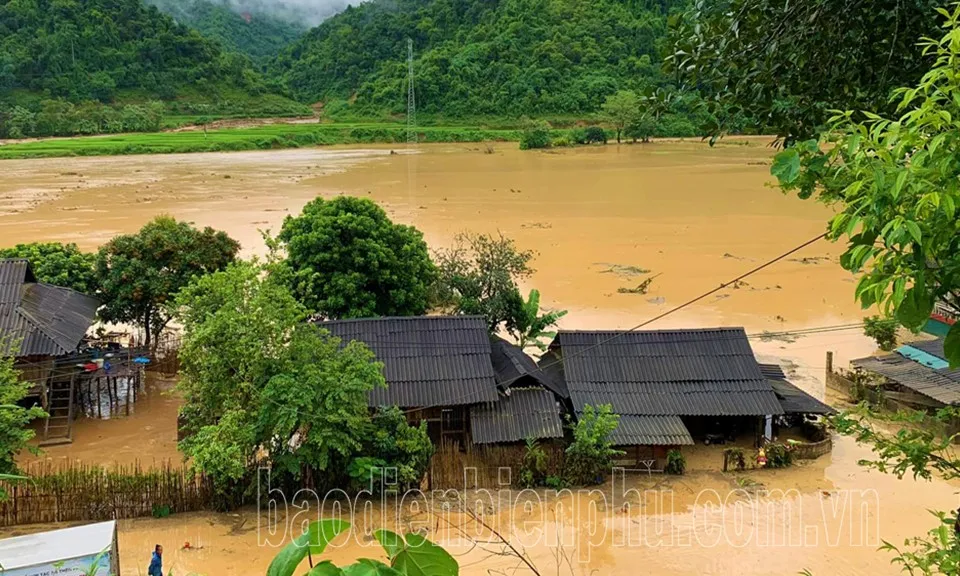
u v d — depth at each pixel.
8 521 17.67
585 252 46.81
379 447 19.11
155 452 22.09
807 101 6.78
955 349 4.27
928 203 3.99
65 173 81.31
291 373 18.73
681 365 22.92
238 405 18.77
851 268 4.51
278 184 75.06
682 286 39.94
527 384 22.56
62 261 27.94
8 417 17.36
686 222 55.72
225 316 19.33
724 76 6.95
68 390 23.61
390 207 61.78
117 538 16.33
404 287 28.53
